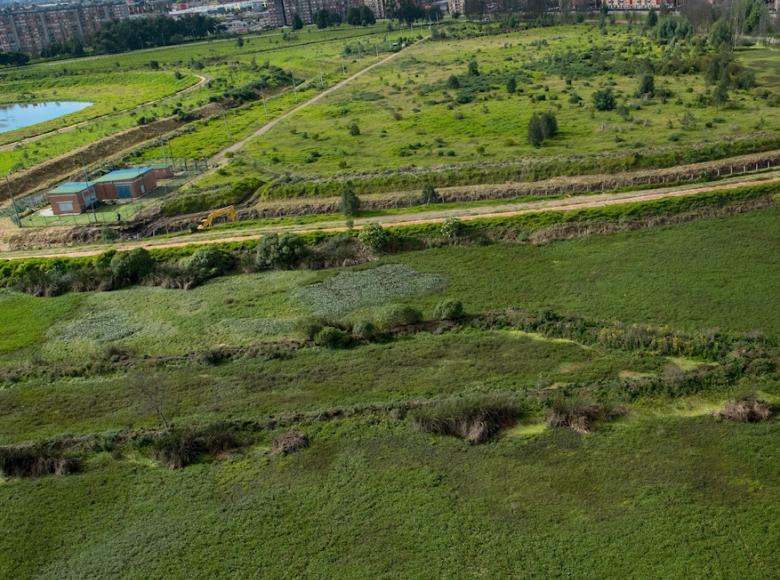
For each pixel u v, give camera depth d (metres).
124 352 63.28
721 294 63.47
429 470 45.97
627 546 38.97
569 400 50.50
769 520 39.81
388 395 53.78
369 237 78.81
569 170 96.56
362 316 66.25
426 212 88.38
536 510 42.03
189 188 104.81
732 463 44.16
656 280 67.38
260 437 50.56
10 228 96.44
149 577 39.78
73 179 116.44
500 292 68.50
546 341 59.56
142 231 93.12
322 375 57.41
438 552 39.72
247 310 69.56
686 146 98.94
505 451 47.03
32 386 59.84
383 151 115.19
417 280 72.81
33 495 47.22
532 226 80.38
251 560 40.31
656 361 54.72
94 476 48.44
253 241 82.75
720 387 50.94
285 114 156.12
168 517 44.12
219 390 56.53
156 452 49.50
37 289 77.56
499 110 133.38
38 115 196.12
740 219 78.50
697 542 38.84
